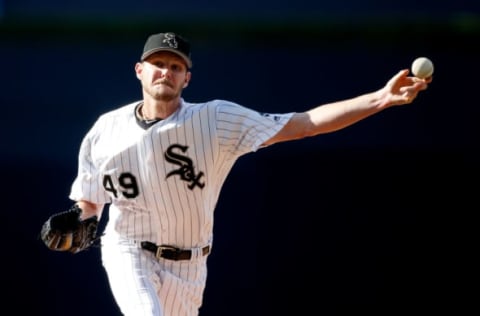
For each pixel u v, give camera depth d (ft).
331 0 123.34
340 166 104.99
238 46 116.16
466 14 120.06
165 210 59.16
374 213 103.91
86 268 99.91
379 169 105.29
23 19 116.16
